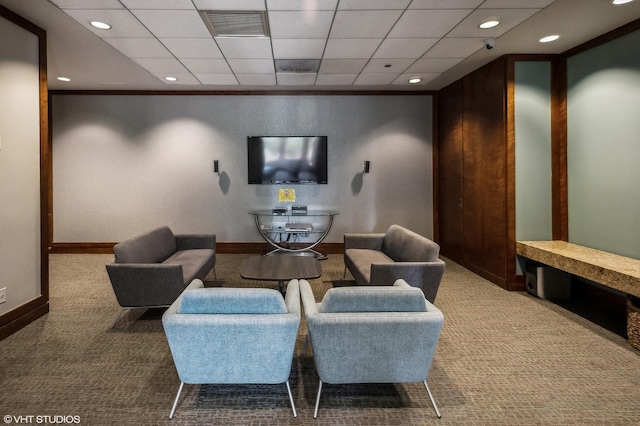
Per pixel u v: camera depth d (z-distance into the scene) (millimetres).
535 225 4207
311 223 6289
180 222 6238
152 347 2797
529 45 3830
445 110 5910
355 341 1913
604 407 2078
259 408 2078
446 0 2809
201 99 6145
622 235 3422
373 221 6309
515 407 2084
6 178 2996
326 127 6211
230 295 1959
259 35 3506
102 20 3131
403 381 1991
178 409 2055
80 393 2195
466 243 5211
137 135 6145
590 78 3721
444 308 3654
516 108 4133
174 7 2893
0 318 2902
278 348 1934
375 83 5551
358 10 2967
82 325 3203
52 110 6082
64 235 6203
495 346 2838
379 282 3191
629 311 2840
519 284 4219
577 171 3938
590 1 2834
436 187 6277
